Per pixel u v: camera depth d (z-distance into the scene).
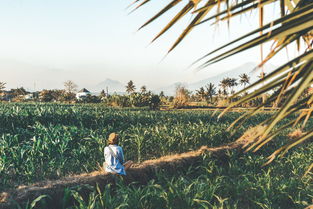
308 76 1.09
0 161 6.23
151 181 6.14
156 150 9.27
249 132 1.40
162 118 17.81
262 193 6.92
